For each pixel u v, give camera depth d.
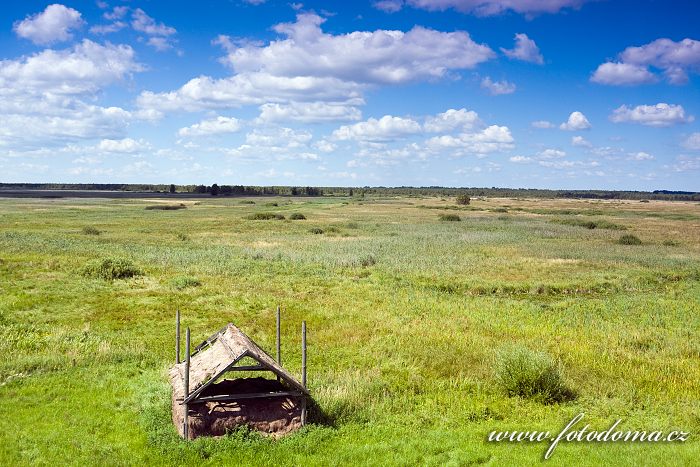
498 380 15.72
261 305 26.42
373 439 12.15
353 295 29.38
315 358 18.50
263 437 11.73
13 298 25.81
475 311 26.17
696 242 59.28
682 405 14.48
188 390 11.51
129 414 13.05
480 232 68.38
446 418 13.42
